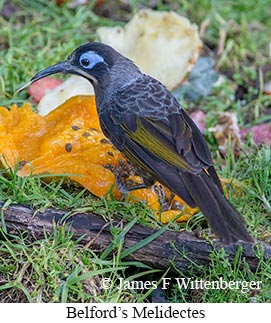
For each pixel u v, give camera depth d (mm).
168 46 12688
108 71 10078
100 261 9141
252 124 12578
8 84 12422
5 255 9141
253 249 9352
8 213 9289
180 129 9391
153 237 9289
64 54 13234
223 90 13102
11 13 14227
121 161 10008
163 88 9922
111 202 9625
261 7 14703
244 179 10922
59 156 10094
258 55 13953
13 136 10375
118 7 14836
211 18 14492
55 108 10859
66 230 9312
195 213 9938
